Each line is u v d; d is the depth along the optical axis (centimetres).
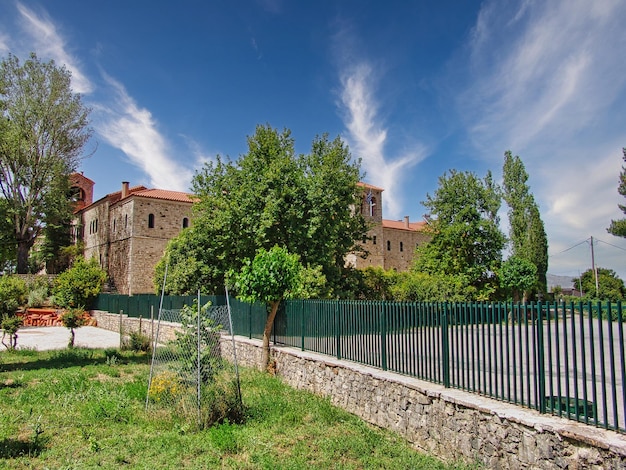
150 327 2742
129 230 4956
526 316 632
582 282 6794
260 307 1650
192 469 671
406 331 887
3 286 2194
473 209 3712
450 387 766
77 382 1262
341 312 1132
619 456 470
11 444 765
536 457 554
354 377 976
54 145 4694
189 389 923
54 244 5862
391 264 6531
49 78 4656
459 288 3328
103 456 724
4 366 1655
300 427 877
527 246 4528
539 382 606
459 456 675
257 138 2928
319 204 2572
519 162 4722
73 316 2169
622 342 502
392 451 738
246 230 2484
